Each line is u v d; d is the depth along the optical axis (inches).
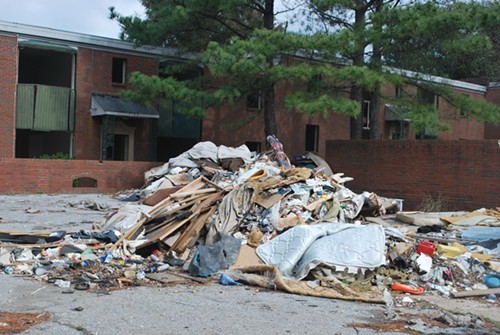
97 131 1007.6
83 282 321.4
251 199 473.7
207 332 237.6
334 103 772.6
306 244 358.9
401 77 887.1
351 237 361.1
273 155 836.0
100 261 370.9
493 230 517.7
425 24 776.3
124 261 378.0
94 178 908.0
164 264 375.9
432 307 302.8
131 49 1026.1
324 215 497.0
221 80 989.2
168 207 464.1
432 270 365.7
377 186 888.3
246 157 839.1
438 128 839.1
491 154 754.2
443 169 805.2
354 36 815.7
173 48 1045.8
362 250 350.9
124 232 438.3
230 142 1161.4
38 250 393.7
